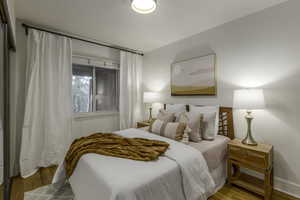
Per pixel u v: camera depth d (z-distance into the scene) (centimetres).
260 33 215
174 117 263
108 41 336
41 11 220
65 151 288
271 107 206
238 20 237
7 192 182
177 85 330
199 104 293
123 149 173
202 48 286
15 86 244
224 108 252
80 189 151
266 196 175
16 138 246
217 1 194
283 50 196
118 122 390
